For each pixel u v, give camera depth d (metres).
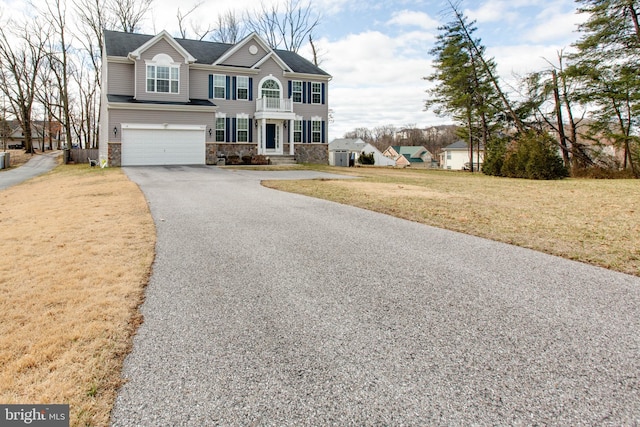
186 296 3.94
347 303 3.78
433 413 2.28
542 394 2.45
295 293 4.02
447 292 4.05
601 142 25.55
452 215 8.00
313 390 2.49
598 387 2.52
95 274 4.48
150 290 4.08
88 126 42.03
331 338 3.13
